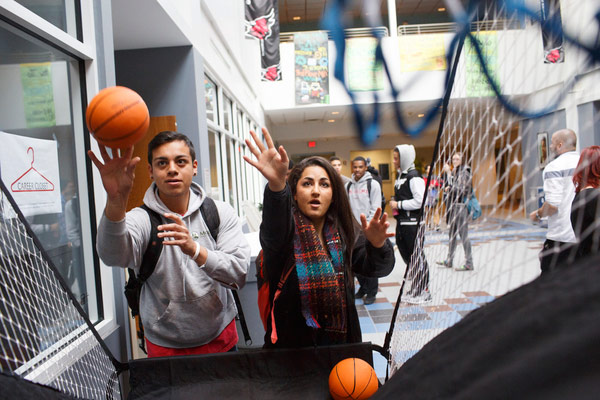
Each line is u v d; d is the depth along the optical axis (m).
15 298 1.30
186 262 1.59
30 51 1.87
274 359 1.37
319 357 1.38
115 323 2.26
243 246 1.68
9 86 1.74
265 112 12.38
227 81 6.85
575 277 0.45
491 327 0.50
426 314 1.17
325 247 1.50
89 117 1.19
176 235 1.39
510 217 0.73
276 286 1.43
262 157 1.29
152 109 4.59
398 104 11.30
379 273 1.49
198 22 4.86
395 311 1.40
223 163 6.61
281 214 1.31
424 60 10.77
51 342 1.39
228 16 7.16
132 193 4.03
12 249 1.28
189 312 1.59
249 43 10.23
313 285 1.38
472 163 0.81
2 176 1.64
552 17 0.62
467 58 0.85
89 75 2.22
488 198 0.77
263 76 8.66
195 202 1.66
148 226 1.56
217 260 1.48
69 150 2.16
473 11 0.83
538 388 0.41
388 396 0.60
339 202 1.51
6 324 1.21
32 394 0.88
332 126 14.80
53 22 2.02
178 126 4.58
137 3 3.37
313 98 10.81
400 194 4.34
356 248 1.60
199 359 1.37
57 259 1.99
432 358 0.57
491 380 0.45
